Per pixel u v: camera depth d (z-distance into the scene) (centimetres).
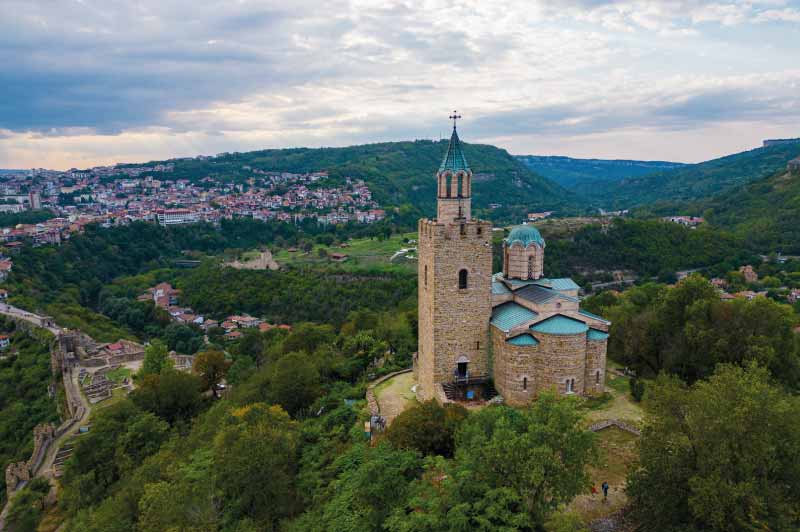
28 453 8800
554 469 3341
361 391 6750
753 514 3222
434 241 5619
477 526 3198
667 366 6575
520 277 6375
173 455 6081
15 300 16250
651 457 3684
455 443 4197
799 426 3462
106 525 4922
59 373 11869
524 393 5538
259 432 4975
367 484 3816
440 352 5838
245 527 4269
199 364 9850
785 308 6278
